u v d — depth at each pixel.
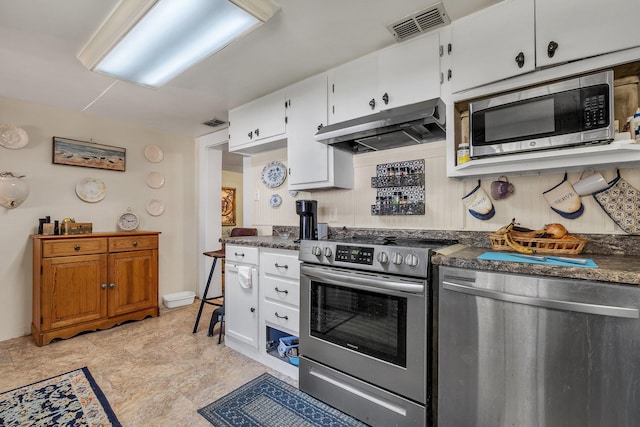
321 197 2.53
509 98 1.42
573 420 1.06
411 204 2.05
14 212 2.67
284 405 1.73
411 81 1.76
